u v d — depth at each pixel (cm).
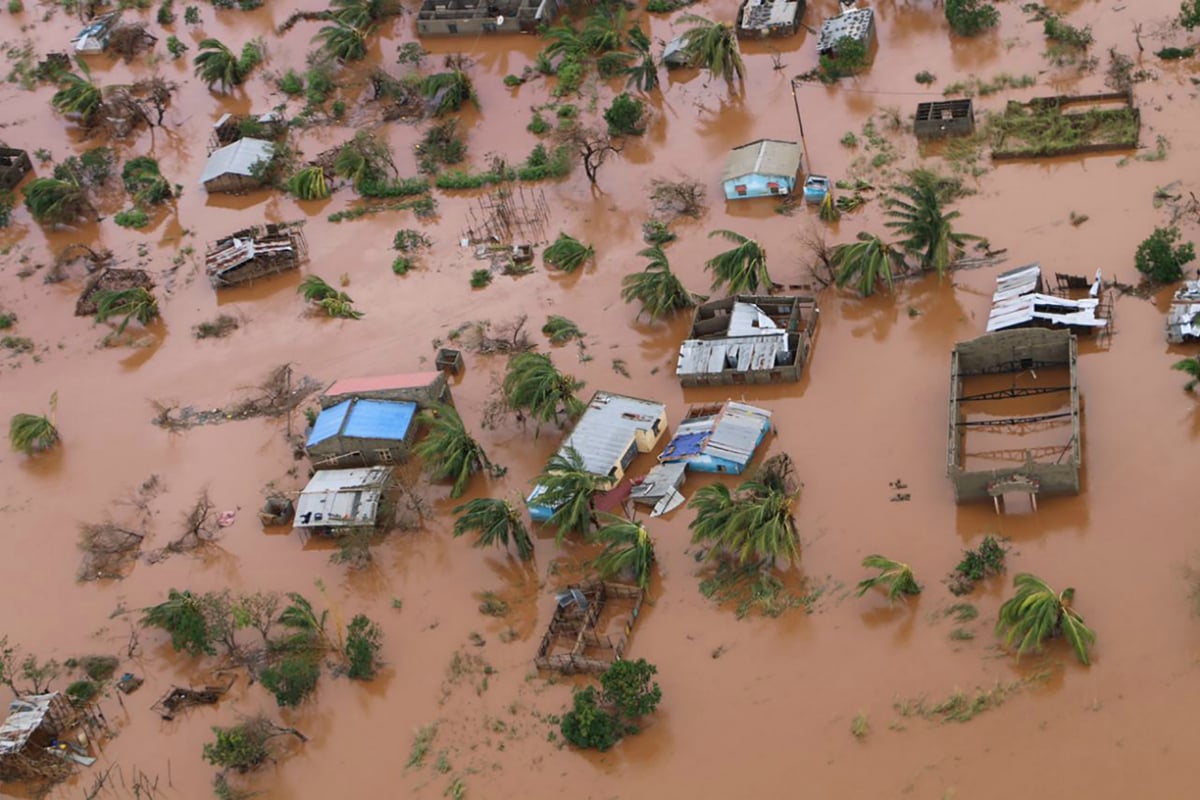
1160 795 5184
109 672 6681
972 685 5738
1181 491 6288
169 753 6238
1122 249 7712
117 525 7519
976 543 6325
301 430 7875
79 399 8519
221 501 7538
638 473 7131
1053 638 5800
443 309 8600
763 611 6284
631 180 9369
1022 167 8581
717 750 5759
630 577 6550
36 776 6225
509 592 6669
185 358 8675
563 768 5838
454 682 6297
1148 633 5744
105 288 9300
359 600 6812
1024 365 7125
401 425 7381
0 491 7950
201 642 6531
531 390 7294
